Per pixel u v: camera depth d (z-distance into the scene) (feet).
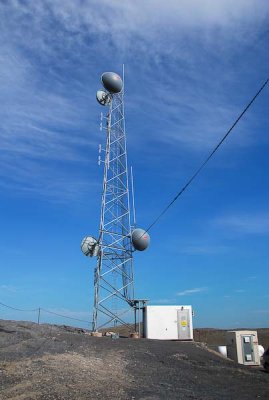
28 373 50.78
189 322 123.03
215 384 61.52
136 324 126.41
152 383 56.75
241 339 104.42
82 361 64.13
